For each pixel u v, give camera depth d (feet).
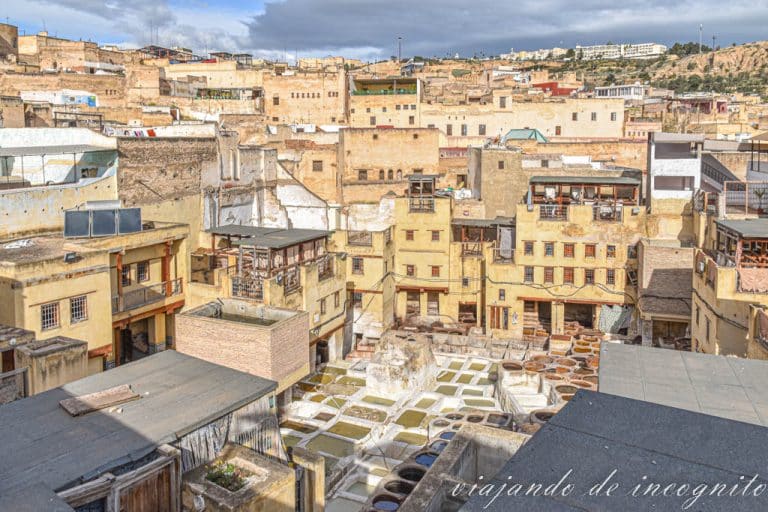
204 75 424.87
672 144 188.85
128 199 168.04
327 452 122.52
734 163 201.05
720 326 125.08
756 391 68.33
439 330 199.52
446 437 109.40
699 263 144.25
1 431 59.72
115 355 144.46
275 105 380.37
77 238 143.23
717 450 37.17
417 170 276.41
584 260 189.57
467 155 270.46
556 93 478.59
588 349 174.81
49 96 312.09
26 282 118.83
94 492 53.06
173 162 180.34
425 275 202.59
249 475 63.77
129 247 145.38
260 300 144.36
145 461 57.62
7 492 47.09
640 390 68.49
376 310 191.01
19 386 93.20
